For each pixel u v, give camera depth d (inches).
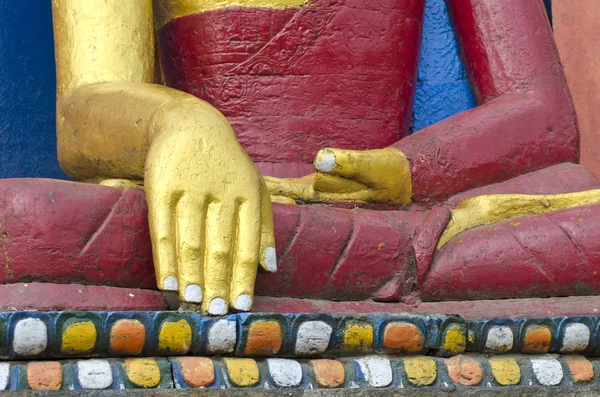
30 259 162.9
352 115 221.5
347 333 171.9
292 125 218.2
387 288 188.9
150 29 214.2
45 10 254.7
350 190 200.8
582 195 205.2
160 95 188.4
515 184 219.6
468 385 177.6
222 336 163.9
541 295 194.2
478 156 216.5
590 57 264.5
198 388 160.4
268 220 174.1
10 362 153.1
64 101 208.2
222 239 165.9
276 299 182.1
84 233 166.6
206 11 221.0
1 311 156.9
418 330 175.3
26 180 167.6
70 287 164.2
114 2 210.4
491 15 236.5
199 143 169.8
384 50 225.0
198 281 163.8
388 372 172.9
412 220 193.3
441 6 253.1
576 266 192.7
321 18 220.5
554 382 184.2
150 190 167.8
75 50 209.2
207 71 221.0
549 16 277.0
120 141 189.5
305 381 168.6
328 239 185.0
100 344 157.5
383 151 205.5
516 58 232.4
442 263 190.4
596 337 187.3
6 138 245.6
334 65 220.8
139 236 171.3
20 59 249.6
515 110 225.1
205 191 167.3
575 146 227.8
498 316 188.4
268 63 219.1
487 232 195.2
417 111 251.0
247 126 217.9
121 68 207.3
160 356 163.2
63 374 153.9
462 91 251.1
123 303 165.9
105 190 170.6
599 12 264.8
